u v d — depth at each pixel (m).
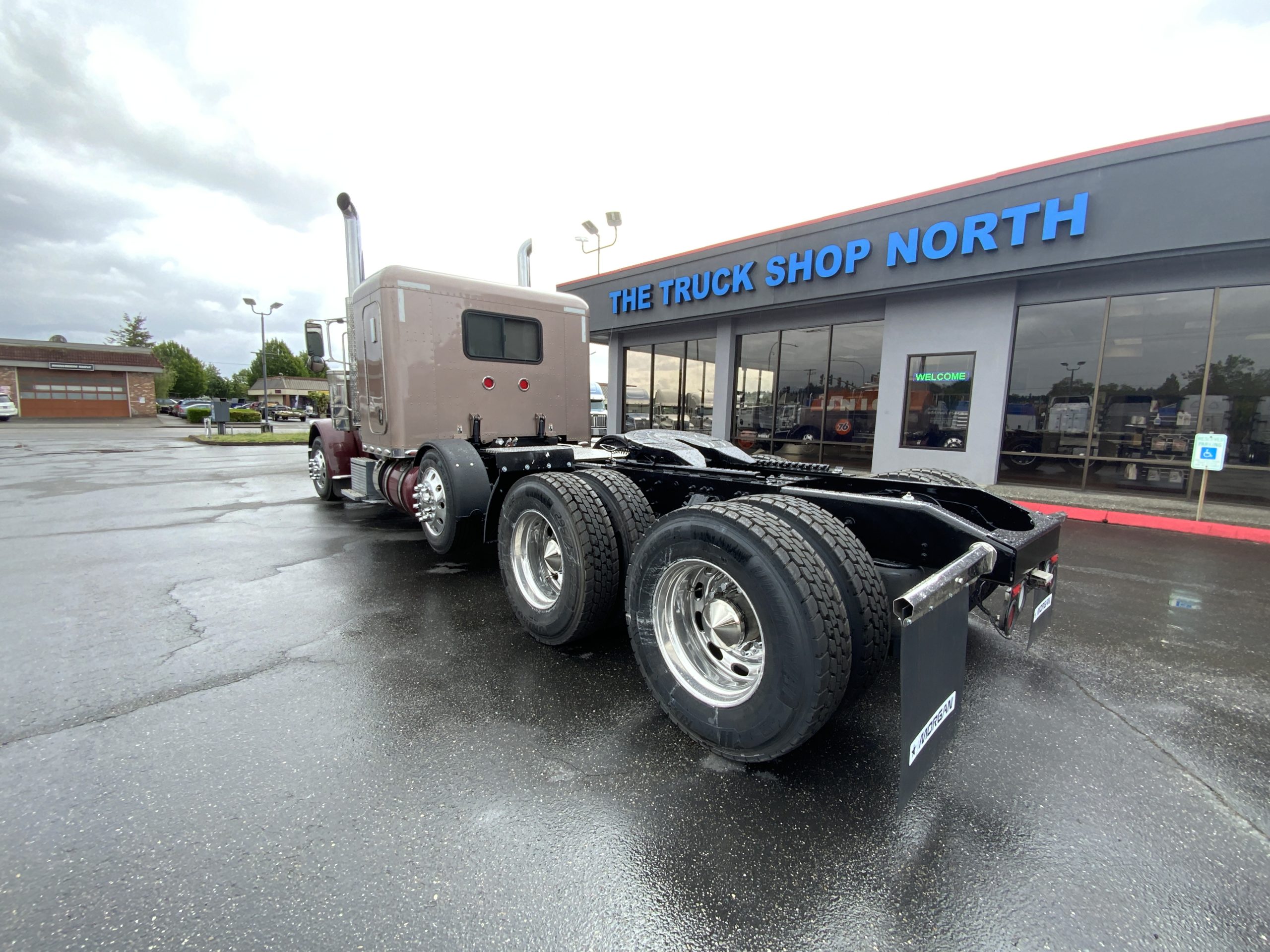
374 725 2.56
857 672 2.26
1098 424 8.85
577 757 2.35
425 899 1.64
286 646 3.39
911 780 1.78
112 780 2.15
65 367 38.59
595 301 15.09
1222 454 6.59
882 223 9.84
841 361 11.51
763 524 2.21
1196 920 1.60
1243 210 6.96
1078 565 5.24
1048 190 8.18
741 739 2.22
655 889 1.69
